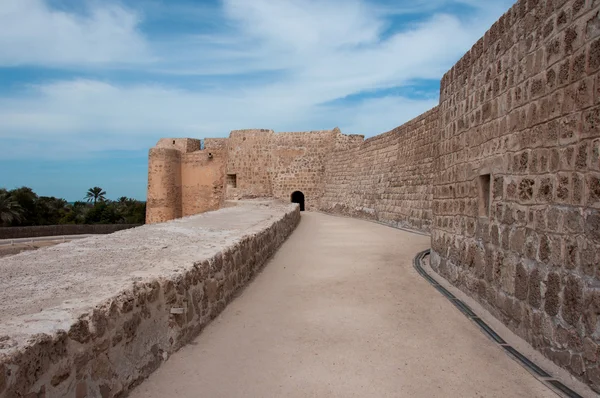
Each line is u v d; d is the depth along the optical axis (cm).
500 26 600
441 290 739
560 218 427
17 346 254
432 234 951
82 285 404
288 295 718
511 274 532
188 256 582
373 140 2466
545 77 468
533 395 384
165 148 3703
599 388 359
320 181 3362
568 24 426
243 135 3550
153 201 3697
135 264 520
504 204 562
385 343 510
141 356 396
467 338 523
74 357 300
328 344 507
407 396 388
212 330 542
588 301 377
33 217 4622
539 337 458
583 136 393
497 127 597
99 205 5459
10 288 394
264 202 2877
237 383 406
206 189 3847
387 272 890
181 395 378
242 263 762
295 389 398
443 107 897
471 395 388
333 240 1431
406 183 1942
